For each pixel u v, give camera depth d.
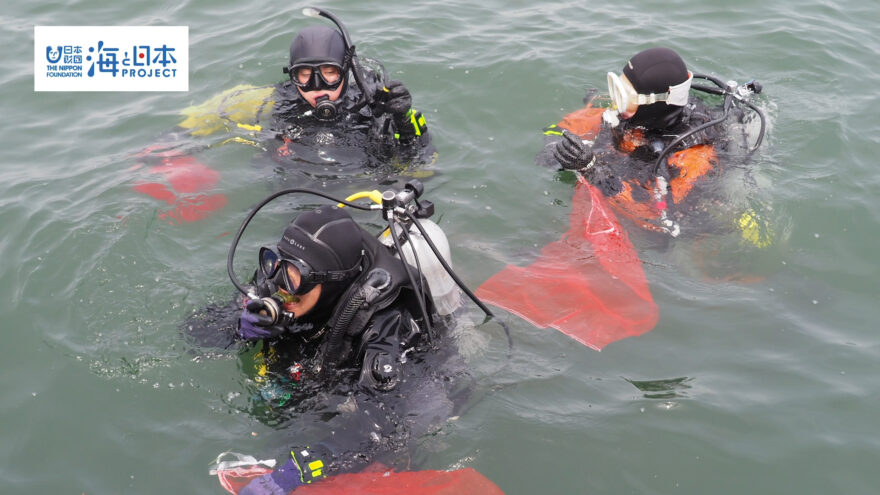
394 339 3.19
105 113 5.76
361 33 6.59
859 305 3.95
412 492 2.89
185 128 5.38
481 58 6.24
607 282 4.09
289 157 5.04
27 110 5.79
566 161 4.77
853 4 7.16
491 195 4.78
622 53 6.32
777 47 6.42
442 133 5.41
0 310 3.85
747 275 4.16
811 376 3.49
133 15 6.98
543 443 3.13
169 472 3.02
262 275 3.48
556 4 7.19
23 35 6.66
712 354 3.63
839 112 5.55
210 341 3.52
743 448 3.14
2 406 3.33
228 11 7.05
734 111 5.15
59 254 4.18
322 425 3.15
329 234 3.13
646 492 2.97
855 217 4.54
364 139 5.16
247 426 3.20
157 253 4.18
